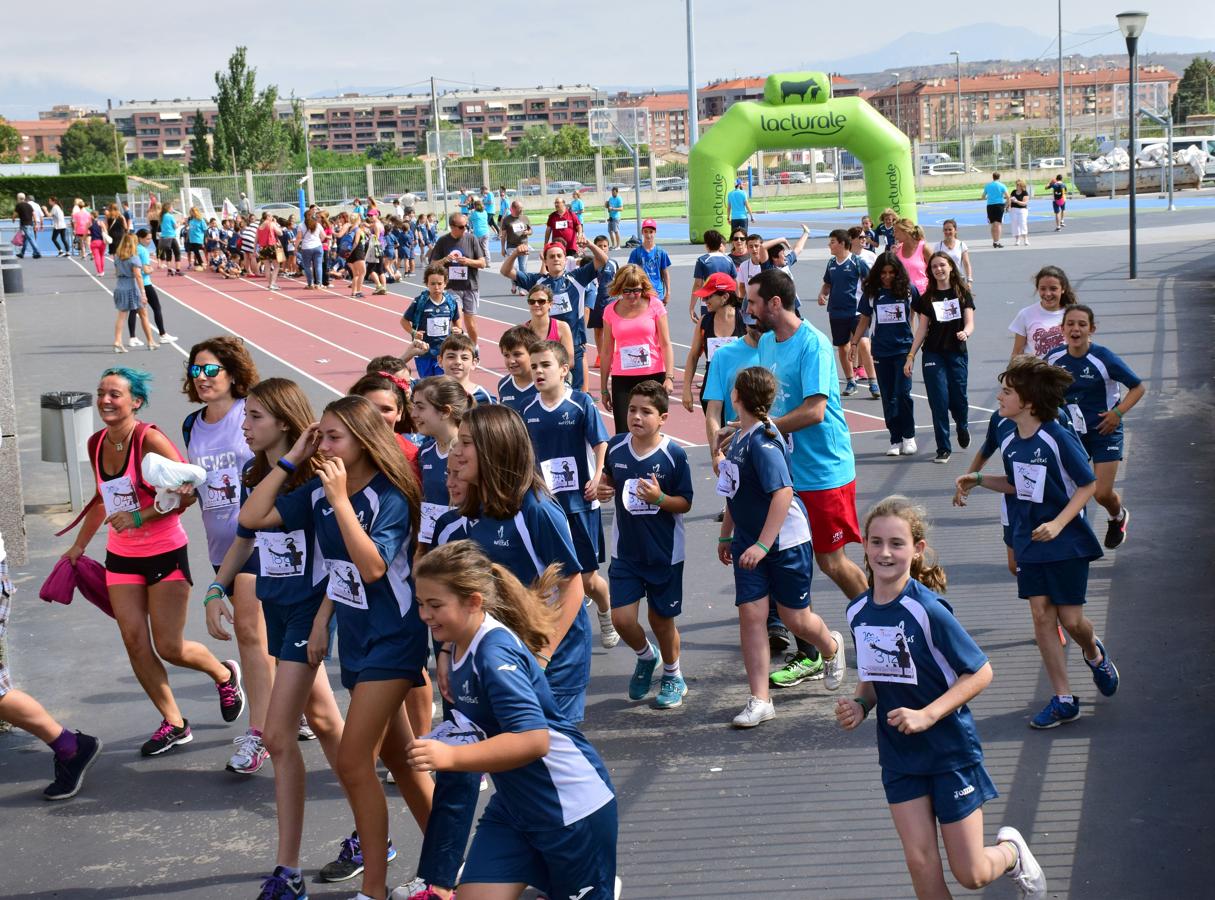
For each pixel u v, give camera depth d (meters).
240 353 6.38
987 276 26.94
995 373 16.45
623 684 7.21
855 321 15.30
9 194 61.94
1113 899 4.70
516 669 3.96
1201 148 61.03
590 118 37.72
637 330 10.77
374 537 4.75
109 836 5.71
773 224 49.81
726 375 7.58
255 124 103.38
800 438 7.02
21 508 10.21
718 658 7.54
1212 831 5.16
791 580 6.60
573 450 7.46
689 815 5.62
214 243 40.06
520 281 14.37
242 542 5.42
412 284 34.56
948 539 9.51
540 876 4.09
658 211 63.16
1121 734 6.12
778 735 6.42
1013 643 7.39
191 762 6.47
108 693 7.45
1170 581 8.22
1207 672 6.78
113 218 38.31
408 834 5.63
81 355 21.56
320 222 34.09
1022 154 74.44
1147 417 13.22
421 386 6.12
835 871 5.09
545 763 3.98
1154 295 22.20
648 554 6.70
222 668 6.82
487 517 4.96
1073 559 6.16
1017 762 5.88
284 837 5.02
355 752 4.73
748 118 39.69
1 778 6.38
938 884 4.31
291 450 5.04
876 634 4.41
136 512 6.34
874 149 39.66
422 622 4.82
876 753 6.16
